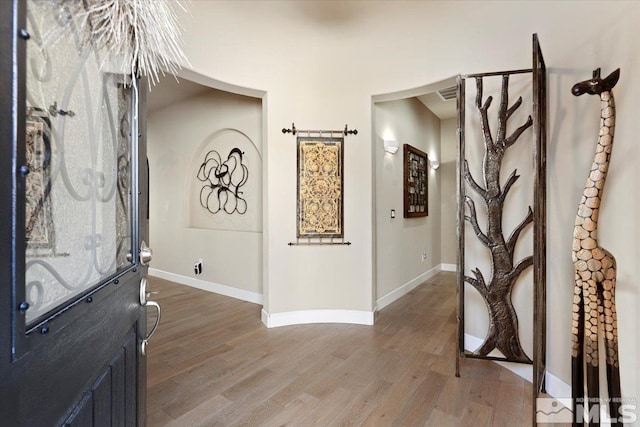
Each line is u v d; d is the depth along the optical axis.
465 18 2.54
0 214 0.47
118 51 0.88
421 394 2.02
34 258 0.56
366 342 2.80
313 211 3.25
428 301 4.07
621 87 1.54
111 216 0.91
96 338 0.78
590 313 1.47
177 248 5.09
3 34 0.47
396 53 2.96
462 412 1.84
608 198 1.60
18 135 0.50
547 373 2.03
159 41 0.95
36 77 0.57
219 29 2.70
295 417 1.79
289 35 3.03
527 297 2.21
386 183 3.97
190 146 4.83
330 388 2.08
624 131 1.52
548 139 2.05
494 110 2.38
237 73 2.86
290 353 2.59
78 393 0.69
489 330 2.25
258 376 2.23
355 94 3.19
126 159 1.02
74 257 0.71
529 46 2.19
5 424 0.47
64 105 0.67
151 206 5.53
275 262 3.21
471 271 2.34
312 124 3.22
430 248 5.41
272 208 3.19
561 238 1.94
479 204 2.47
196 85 4.22
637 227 1.46
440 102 4.96
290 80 3.18
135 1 0.81
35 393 0.54
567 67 1.91
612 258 1.44
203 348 2.69
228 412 1.83
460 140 2.27
